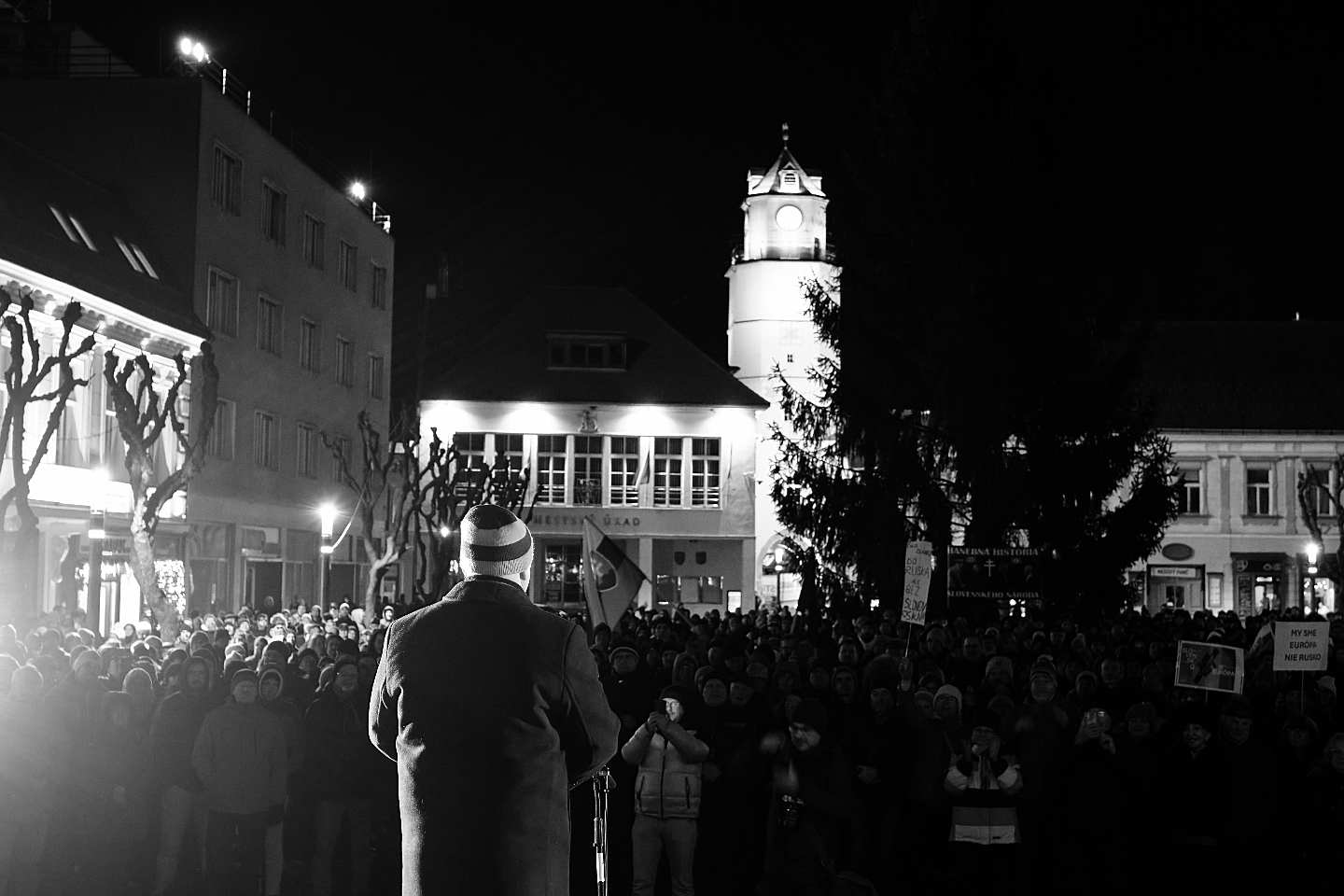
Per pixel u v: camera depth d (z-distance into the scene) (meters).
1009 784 11.32
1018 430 35.06
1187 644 13.17
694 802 10.88
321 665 15.67
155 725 11.81
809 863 10.07
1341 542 52.56
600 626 19.33
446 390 62.81
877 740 12.15
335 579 50.25
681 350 64.69
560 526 62.59
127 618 33.53
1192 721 11.22
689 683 13.97
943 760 11.45
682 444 63.34
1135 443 34.81
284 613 26.00
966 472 35.28
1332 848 11.06
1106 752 11.58
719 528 62.97
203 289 38.59
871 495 35.59
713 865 13.50
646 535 62.69
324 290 48.91
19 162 32.66
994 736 11.36
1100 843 11.52
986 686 14.16
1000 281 34.62
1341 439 62.06
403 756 4.78
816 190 70.62
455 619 4.84
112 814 12.08
